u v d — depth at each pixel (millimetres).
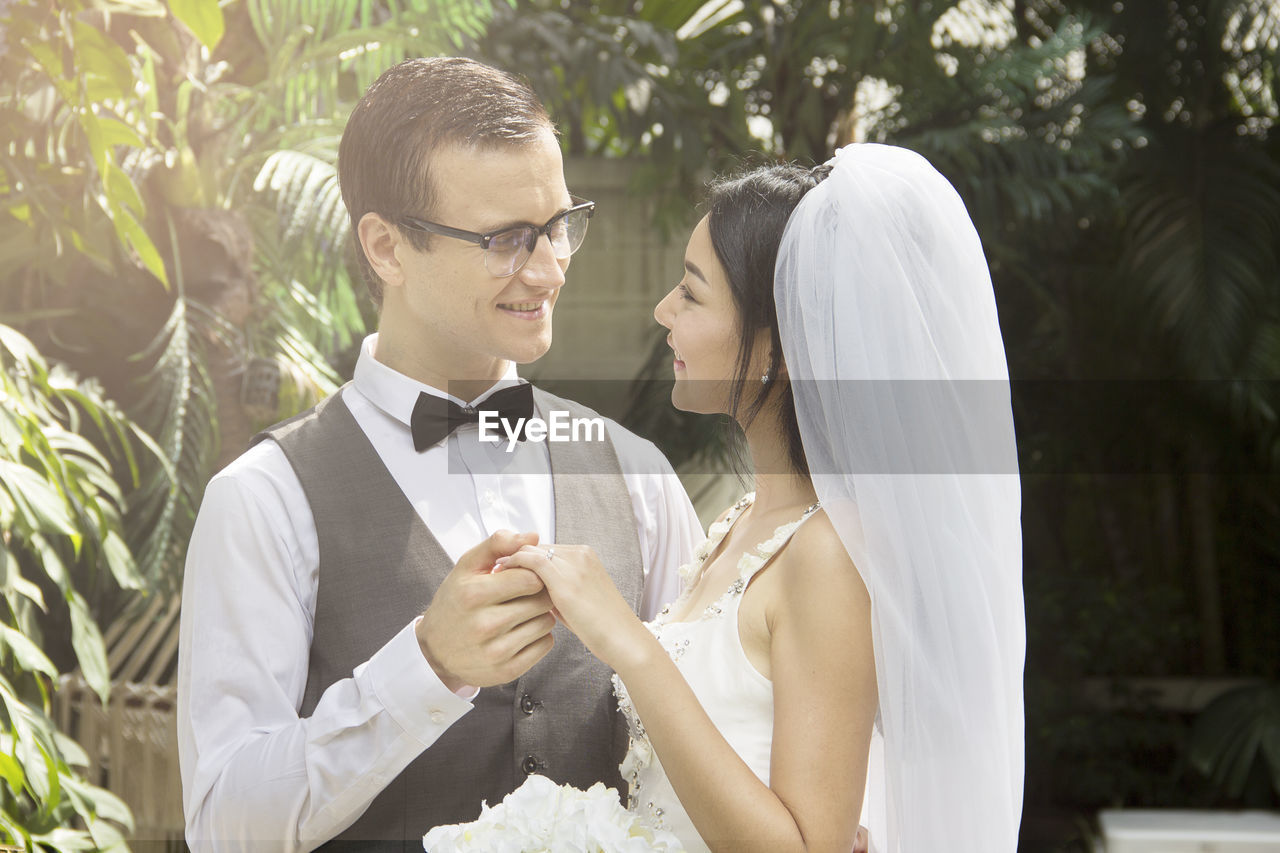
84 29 2580
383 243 1514
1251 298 5375
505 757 1483
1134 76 5742
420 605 1480
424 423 1562
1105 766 5566
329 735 1311
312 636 1497
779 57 5559
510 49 4820
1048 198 5121
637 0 5719
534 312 1505
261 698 1413
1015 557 1410
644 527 1747
